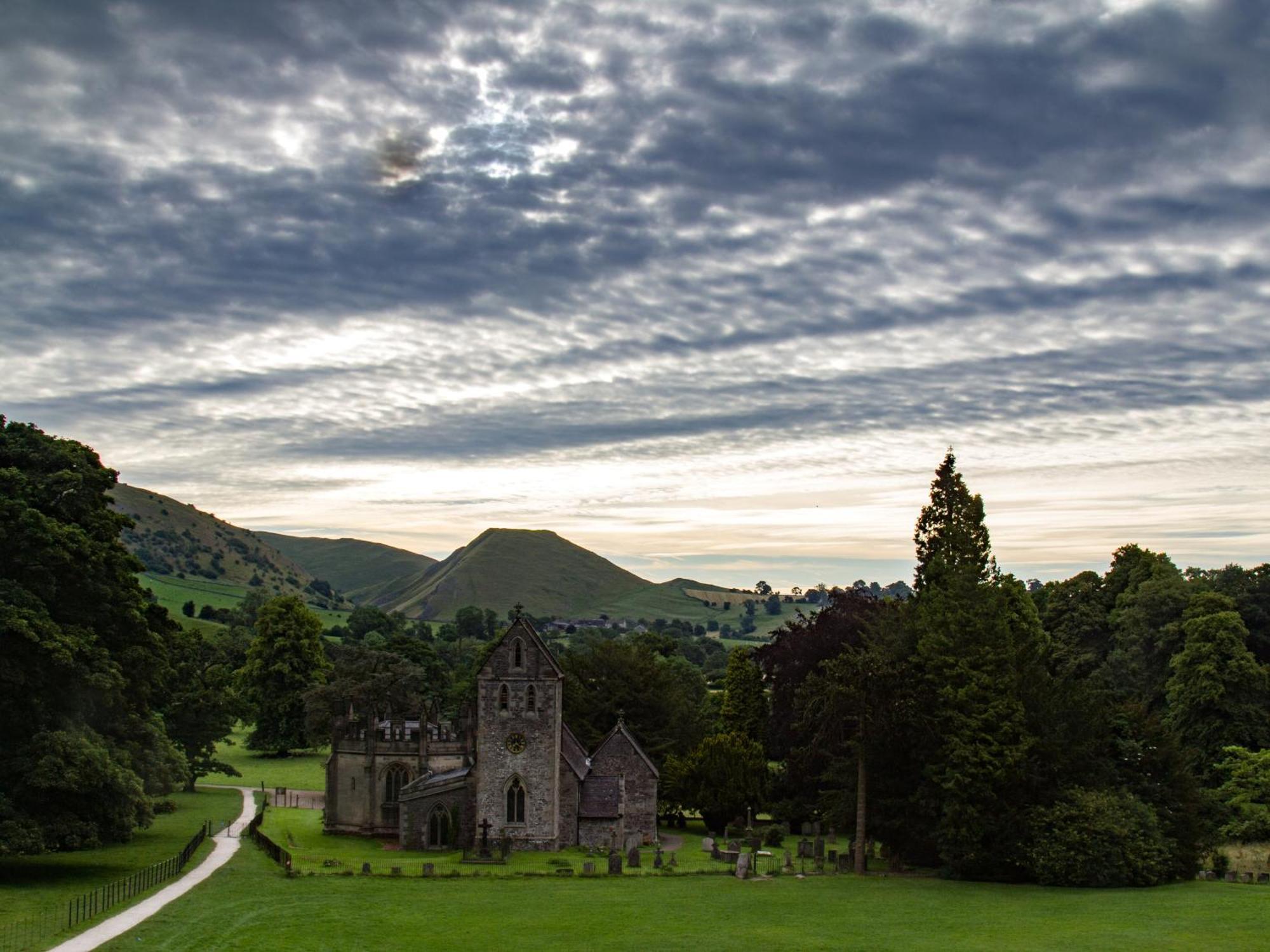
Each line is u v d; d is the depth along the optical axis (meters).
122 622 75.75
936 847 78.62
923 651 82.31
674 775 107.94
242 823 104.38
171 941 51.53
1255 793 92.88
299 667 165.38
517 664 92.19
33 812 65.62
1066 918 60.31
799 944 53.53
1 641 65.38
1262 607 128.38
